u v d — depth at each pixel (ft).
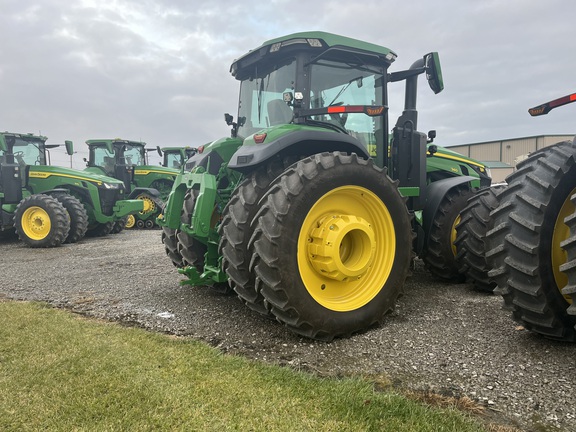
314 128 10.85
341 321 9.70
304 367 8.24
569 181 8.66
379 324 10.46
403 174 14.73
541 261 8.42
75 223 28.94
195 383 7.25
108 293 14.11
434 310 11.57
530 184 8.79
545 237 8.45
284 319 9.46
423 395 7.03
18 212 27.30
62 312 11.68
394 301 10.77
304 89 11.61
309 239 9.95
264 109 13.04
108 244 28.19
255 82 13.53
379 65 13.19
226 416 6.23
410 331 10.02
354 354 8.84
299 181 9.55
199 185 11.36
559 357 8.28
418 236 15.49
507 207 8.91
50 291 14.51
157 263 19.97
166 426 5.93
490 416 6.37
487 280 13.30
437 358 8.43
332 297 10.27
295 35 11.27
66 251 25.03
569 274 7.46
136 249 25.26
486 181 20.65
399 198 11.05
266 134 10.34
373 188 10.61
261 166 10.57
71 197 29.43
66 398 6.58
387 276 10.68
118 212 33.35
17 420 6.02
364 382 7.39
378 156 13.69
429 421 6.15
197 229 10.85
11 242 29.96
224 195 12.39
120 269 18.52
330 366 8.27
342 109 10.70
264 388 7.13
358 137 12.99
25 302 12.87
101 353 8.38
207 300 13.05
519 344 8.96
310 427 5.98
